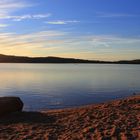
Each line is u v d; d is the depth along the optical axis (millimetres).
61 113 14672
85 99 37281
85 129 10609
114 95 41781
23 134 10828
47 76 97312
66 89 51406
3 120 13922
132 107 14008
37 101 35250
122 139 8969
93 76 95938
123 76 95250
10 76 97062
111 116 12422
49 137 10023
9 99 15656
